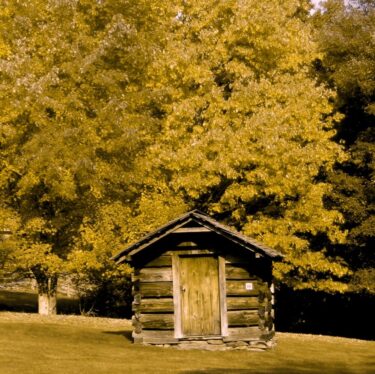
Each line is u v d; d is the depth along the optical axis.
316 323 35.94
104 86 23.95
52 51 22.94
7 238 24.23
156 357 15.77
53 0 22.92
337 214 25.70
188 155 23.84
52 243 25.55
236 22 25.27
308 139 25.02
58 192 23.17
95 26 25.11
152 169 25.34
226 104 24.67
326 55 30.48
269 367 14.90
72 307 33.97
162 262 17.88
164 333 17.66
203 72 25.17
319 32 30.75
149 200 24.42
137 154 25.16
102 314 32.28
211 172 24.03
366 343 21.42
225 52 25.78
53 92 22.97
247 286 17.75
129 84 25.41
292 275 29.55
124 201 25.92
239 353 16.97
